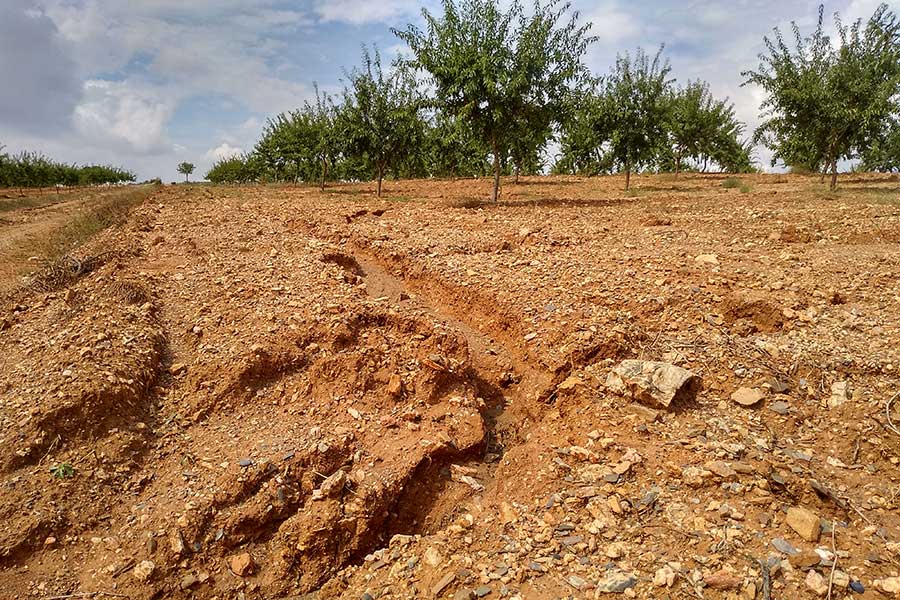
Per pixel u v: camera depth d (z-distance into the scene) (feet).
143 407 16.44
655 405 15.62
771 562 10.39
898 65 51.24
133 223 43.34
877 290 20.97
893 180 68.74
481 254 29.84
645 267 24.88
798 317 19.07
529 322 21.04
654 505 12.34
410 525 14.06
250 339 19.02
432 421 16.22
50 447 14.16
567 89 51.52
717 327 19.35
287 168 130.11
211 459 14.66
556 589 10.52
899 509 11.76
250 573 12.49
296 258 28.71
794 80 53.67
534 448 15.49
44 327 20.79
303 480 14.20
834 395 15.03
